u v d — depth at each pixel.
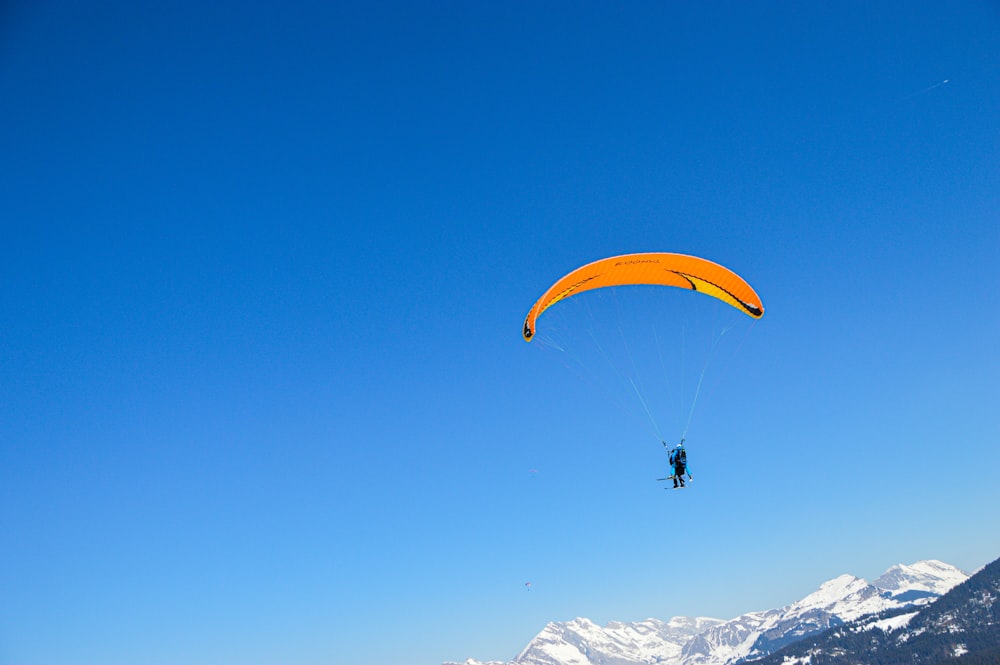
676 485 27.47
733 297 29.56
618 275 30.12
